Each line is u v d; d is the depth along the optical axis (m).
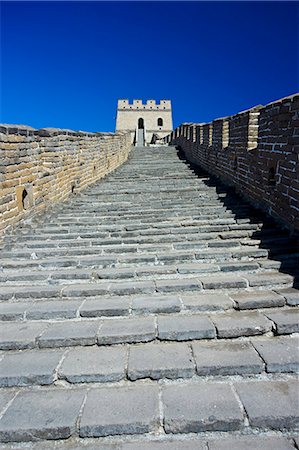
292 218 4.93
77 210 6.88
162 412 2.39
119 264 4.44
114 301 3.64
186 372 2.69
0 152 5.08
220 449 2.22
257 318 3.25
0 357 2.96
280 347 2.91
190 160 15.14
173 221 5.93
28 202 6.06
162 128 56.47
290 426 2.31
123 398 2.54
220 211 6.36
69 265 4.44
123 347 3.04
